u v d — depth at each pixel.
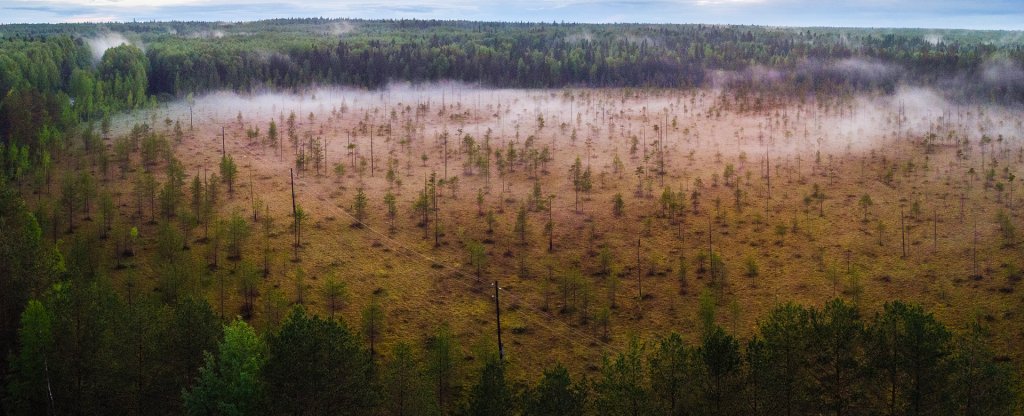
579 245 159.25
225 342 79.12
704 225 171.38
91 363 74.25
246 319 117.06
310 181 198.50
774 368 72.62
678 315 127.38
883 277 140.62
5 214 106.88
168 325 79.25
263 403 70.06
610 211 180.62
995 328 118.44
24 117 194.38
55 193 171.38
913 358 69.44
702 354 71.81
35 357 74.00
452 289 136.38
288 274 137.25
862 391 71.88
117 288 121.00
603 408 71.88
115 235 137.50
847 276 141.75
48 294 84.06
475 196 190.50
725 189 198.00
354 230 163.00
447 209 179.25
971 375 69.44
